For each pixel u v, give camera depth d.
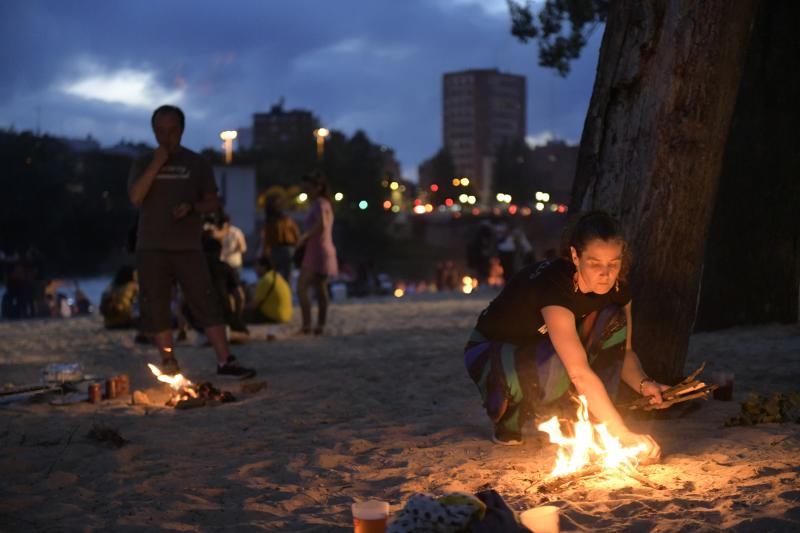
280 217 15.17
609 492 3.71
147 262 7.39
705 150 5.34
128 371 8.70
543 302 4.26
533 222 115.12
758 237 10.07
